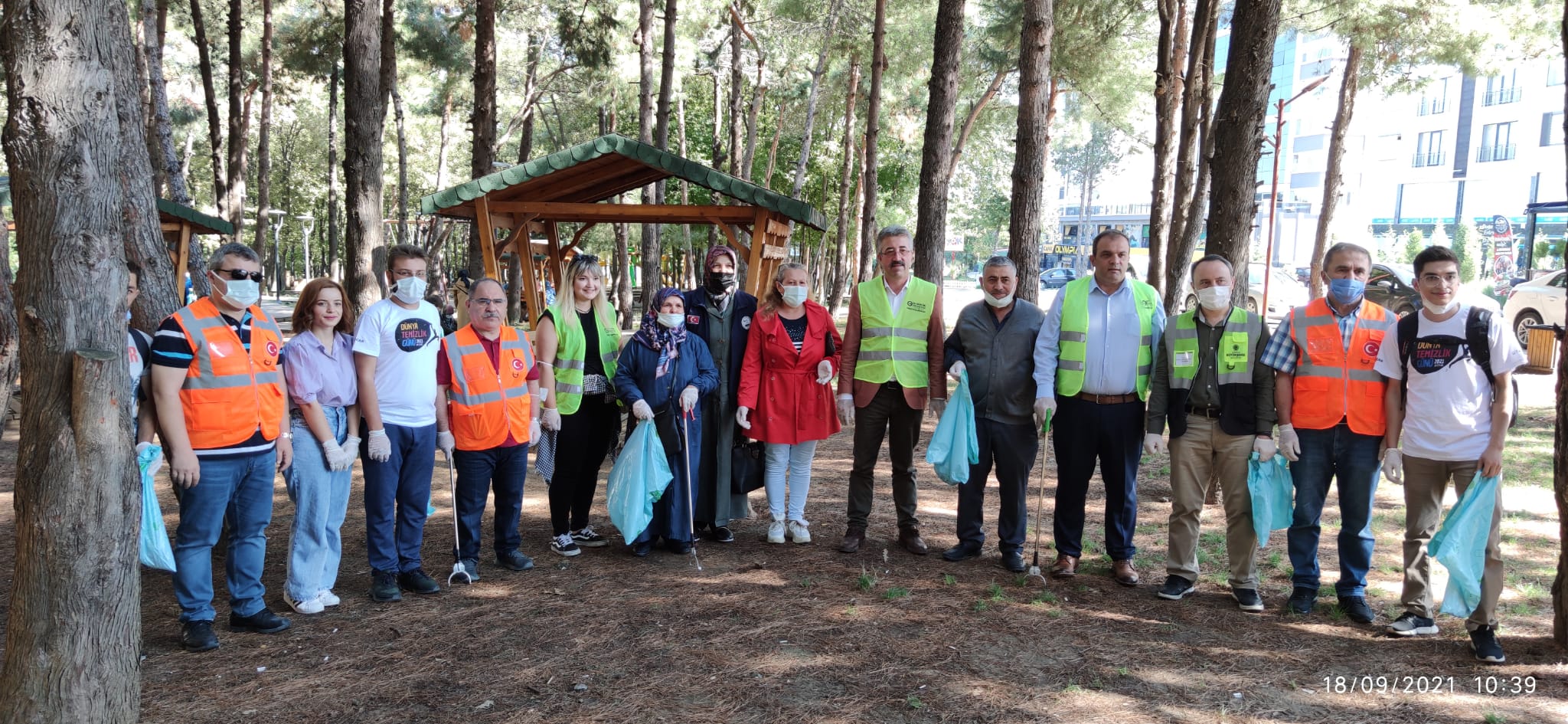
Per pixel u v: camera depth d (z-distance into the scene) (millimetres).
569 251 9742
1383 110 45812
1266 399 4676
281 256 49281
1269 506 4598
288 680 3826
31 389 2869
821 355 5719
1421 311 4355
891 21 19203
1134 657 4137
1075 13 15086
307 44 20938
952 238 71625
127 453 2982
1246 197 7059
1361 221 47250
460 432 4984
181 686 3742
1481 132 41969
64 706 2857
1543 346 13961
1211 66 12180
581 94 26781
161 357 3852
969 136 28297
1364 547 4621
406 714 3545
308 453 4477
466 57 20609
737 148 21094
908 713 3590
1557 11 14445
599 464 5832
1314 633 4449
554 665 3994
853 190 28266
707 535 6023
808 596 4883
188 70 26438
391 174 38531
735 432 5875
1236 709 3641
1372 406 4508
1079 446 5129
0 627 4285
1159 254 13523
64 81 2791
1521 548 5918
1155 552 5863
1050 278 48281
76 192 2824
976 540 5594
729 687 3795
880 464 8594
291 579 4555
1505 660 4109
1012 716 3572
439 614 4598
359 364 4590
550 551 5770
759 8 21578
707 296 5816
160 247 5363
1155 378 4957
